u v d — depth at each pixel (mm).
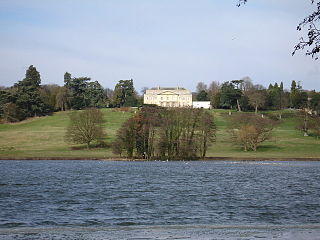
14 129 189375
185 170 91062
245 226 37281
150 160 116625
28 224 38062
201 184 67375
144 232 34938
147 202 49688
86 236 33594
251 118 149125
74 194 55719
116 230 35750
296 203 49781
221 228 36406
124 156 123125
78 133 142250
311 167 101625
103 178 74688
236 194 56750
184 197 53688
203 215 42438
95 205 47625
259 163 111688
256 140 141500
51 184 66062
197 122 117688
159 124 116625
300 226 37188
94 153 132750
